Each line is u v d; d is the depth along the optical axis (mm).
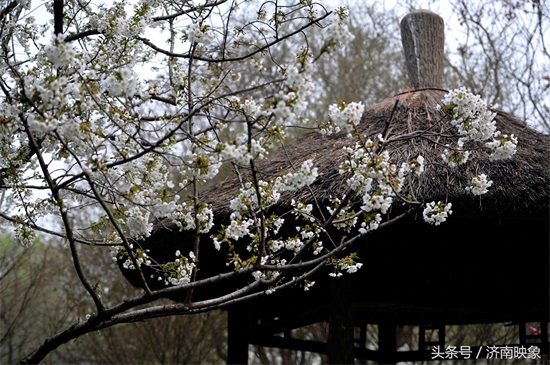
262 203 2910
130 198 2801
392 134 4363
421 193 3701
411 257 4699
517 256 4828
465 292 5164
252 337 5438
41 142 2982
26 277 11039
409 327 10992
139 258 3115
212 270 4996
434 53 5461
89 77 2721
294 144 5277
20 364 3197
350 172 2885
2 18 3127
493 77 10969
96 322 3090
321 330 11539
